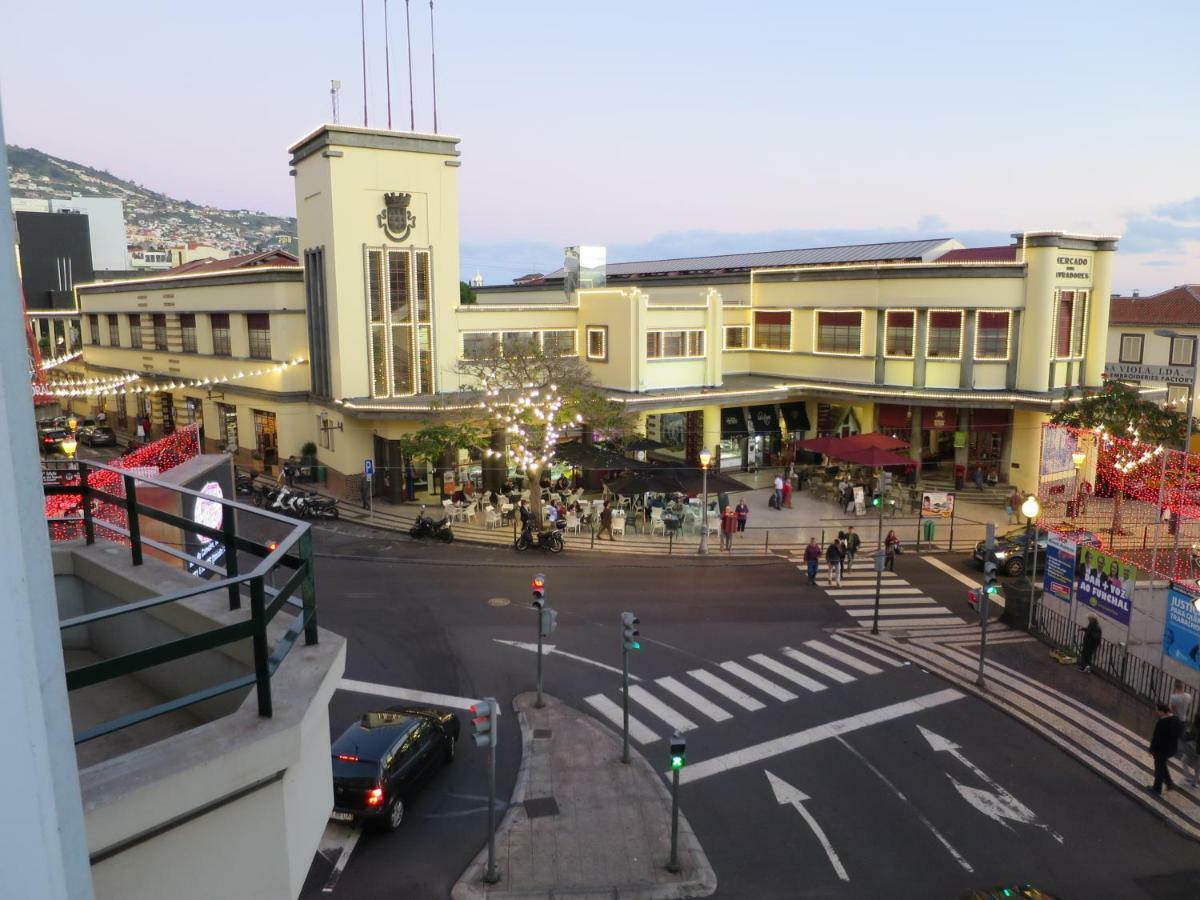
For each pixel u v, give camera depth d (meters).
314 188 44.41
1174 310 55.34
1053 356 44.69
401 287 45.12
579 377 39.44
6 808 2.65
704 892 14.99
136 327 63.00
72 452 23.12
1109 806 17.73
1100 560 25.08
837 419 52.19
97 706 6.20
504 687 22.84
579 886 15.03
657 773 18.78
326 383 45.75
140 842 3.96
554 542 36.09
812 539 32.25
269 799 4.48
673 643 26.00
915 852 16.12
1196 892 15.06
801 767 19.08
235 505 5.80
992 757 19.59
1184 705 18.77
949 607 30.14
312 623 5.47
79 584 7.16
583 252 56.09
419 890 14.95
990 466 48.44
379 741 17.17
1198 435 48.75
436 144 45.03
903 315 46.84
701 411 49.59
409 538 37.97
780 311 53.28
